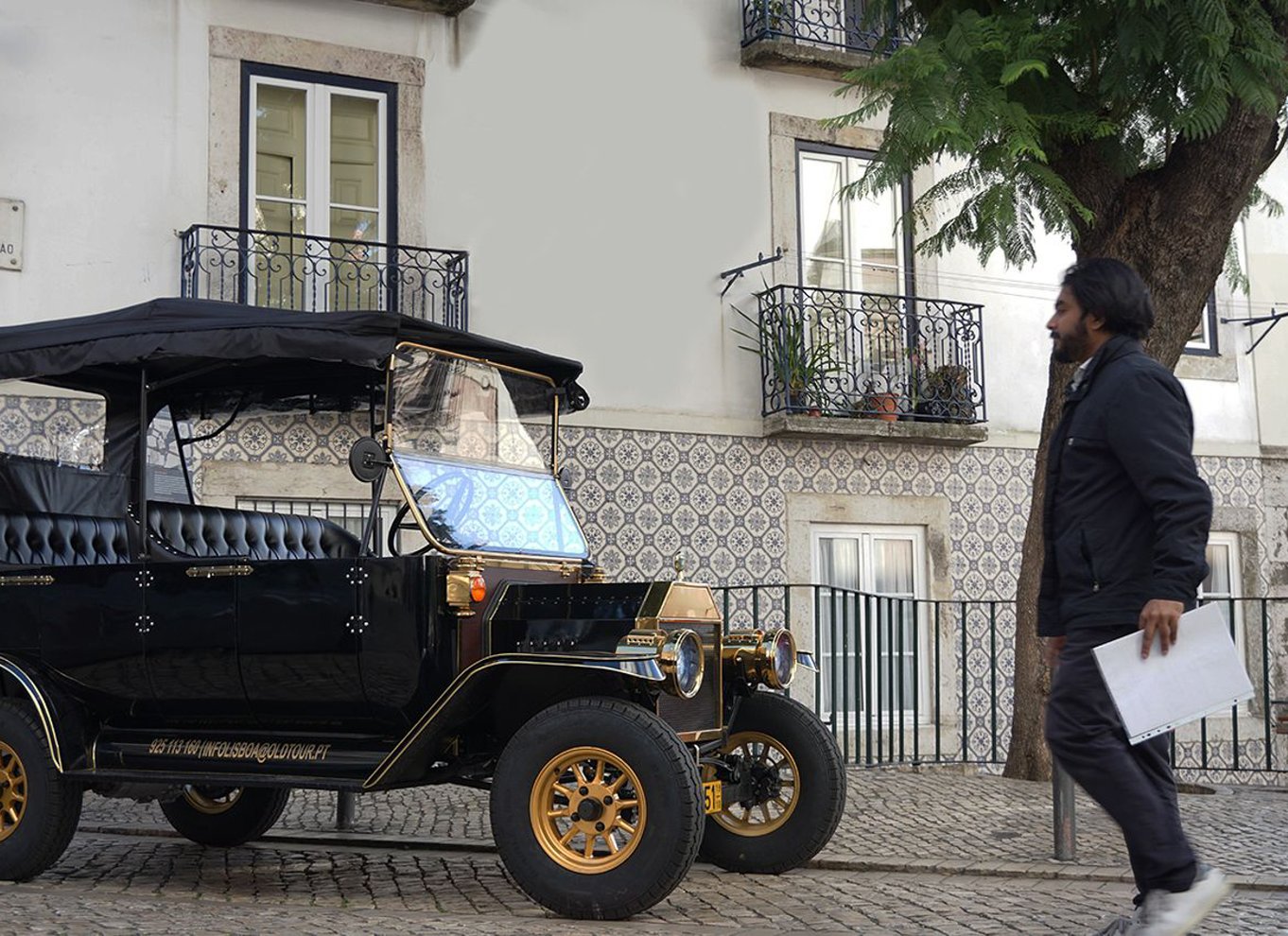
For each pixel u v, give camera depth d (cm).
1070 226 789
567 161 1127
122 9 1018
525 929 459
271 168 1061
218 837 648
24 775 562
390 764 496
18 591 578
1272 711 1309
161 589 552
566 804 504
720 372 1164
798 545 1176
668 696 515
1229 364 1349
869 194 866
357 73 1076
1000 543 1247
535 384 619
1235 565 1334
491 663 484
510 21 1121
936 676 989
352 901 520
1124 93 778
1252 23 769
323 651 519
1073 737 378
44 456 955
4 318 966
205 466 971
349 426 668
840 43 1191
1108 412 384
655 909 499
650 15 1168
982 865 574
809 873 579
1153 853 368
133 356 553
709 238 1170
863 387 1207
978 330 1249
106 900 516
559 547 591
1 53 983
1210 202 855
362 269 1073
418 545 575
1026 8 789
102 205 1001
